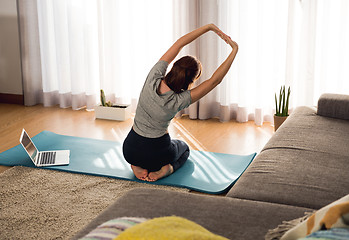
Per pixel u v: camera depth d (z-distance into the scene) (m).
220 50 4.43
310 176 2.15
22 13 4.88
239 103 4.47
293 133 2.81
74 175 3.15
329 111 3.17
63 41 4.89
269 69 4.38
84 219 2.54
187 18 4.40
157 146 2.92
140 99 2.88
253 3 4.29
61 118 4.64
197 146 3.82
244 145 3.85
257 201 1.84
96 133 4.16
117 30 4.71
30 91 5.08
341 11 3.98
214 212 1.72
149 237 1.12
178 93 2.82
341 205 1.30
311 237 1.23
